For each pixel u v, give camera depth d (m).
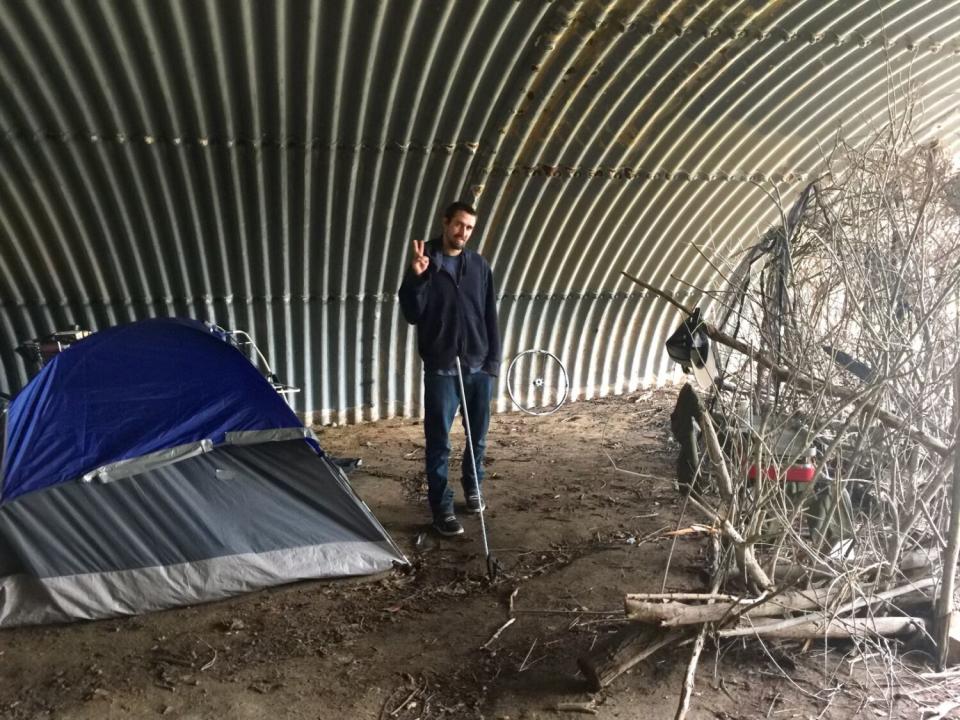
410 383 7.84
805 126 7.26
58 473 4.04
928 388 3.53
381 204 6.69
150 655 3.70
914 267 3.45
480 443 5.21
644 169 7.20
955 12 6.32
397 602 4.18
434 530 5.09
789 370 3.56
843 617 3.53
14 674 3.55
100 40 5.07
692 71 6.26
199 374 4.48
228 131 5.84
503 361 8.06
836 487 3.48
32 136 5.57
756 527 3.54
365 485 6.00
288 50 5.33
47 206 6.10
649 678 3.37
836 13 6.09
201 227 6.54
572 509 5.43
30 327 6.73
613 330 8.43
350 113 5.92
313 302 7.20
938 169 3.64
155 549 4.15
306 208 6.48
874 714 3.12
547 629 3.84
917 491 3.52
